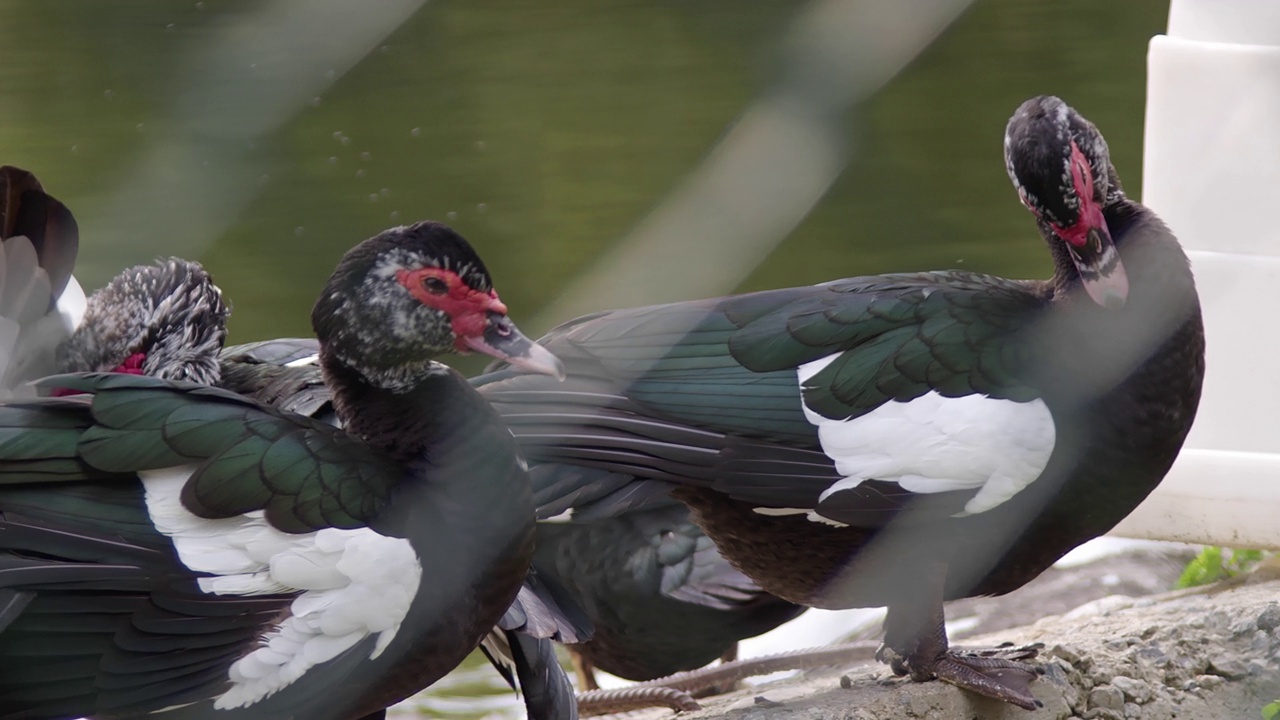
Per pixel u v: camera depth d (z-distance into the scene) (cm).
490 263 1386
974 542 714
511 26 1177
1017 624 1048
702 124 1268
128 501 571
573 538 897
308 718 601
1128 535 938
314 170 1368
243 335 1373
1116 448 710
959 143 1584
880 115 1559
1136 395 710
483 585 616
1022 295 739
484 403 641
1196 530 915
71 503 565
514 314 1376
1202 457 901
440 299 623
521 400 713
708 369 713
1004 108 1630
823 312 720
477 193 1413
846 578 742
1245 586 905
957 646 807
